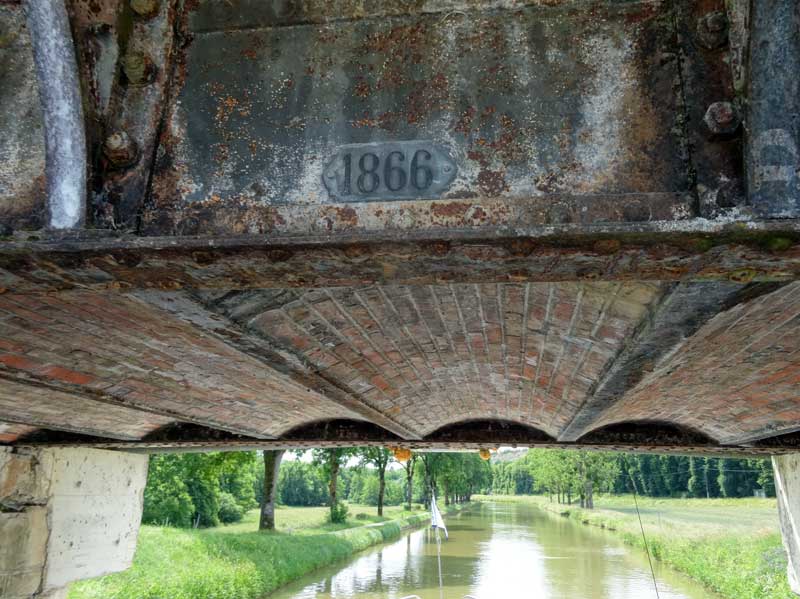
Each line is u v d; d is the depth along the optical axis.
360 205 1.92
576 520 48.06
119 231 1.91
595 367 4.13
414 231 1.72
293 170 1.98
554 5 2.01
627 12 1.96
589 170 1.85
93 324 3.43
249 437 7.68
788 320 3.32
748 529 26.89
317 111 2.03
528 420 7.51
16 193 1.97
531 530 38.50
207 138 2.03
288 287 2.10
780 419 5.70
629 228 1.61
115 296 2.86
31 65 2.07
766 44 1.67
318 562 21.77
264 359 3.83
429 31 2.05
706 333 3.34
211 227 1.95
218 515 43.97
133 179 1.98
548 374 4.85
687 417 6.89
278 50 2.09
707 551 20.77
